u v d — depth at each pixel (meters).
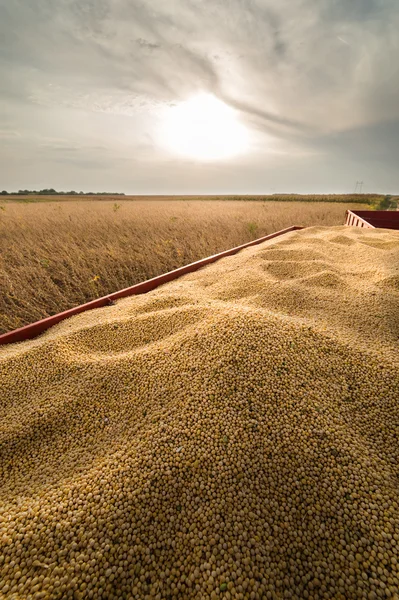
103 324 3.01
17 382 2.35
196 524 1.45
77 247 8.34
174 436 1.80
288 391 2.01
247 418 1.86
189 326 2.78
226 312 2.78
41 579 1.22
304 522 1.44
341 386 2.11
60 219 12.95
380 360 2.31
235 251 6.20
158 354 2.44
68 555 1.31
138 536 1.40
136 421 1.96
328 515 1.45
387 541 1.32
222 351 2.29
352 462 1.63
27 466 1.79
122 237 9.64
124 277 6.98
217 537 1.40
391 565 1.25
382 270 4.35
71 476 1.69
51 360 2.52
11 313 5.15
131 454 1.73
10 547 1.32
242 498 1.53
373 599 1.18
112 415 2.04
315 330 2.62
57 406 2.11
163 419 1.92
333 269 4.54
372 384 2.11
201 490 1.57
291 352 2.31
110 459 1.73
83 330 2.93
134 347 2.74
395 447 1.73
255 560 1.34
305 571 1.30
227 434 1.78
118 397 2.16
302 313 3.35
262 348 2.30
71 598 1.19
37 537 1.36
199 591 1.25
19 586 1.20
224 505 1.51
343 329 2.97
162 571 1.31
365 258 5.07
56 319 3.44
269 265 4.77
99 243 9.15
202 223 12.71
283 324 2.61
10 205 23.77
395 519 1.38
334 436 1.75
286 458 1.66
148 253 8.07
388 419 1.88
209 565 1.32
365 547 1.32
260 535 1.41
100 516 1.44
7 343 3.05
